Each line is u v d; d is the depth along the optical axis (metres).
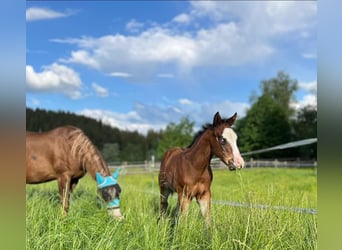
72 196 7.32
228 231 4.18
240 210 4.59
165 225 4.55
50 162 7.00
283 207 4.43
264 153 54.03
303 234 3.94
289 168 25.41
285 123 54.91
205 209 5.47
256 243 3.79
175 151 6.63
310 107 56.22
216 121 5.37
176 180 5.84
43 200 6.03
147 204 6.90
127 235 4.49
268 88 63.09
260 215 4.26
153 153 69.06
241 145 56.22
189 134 57.31
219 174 22.06
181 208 5.49
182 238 4.31
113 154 71.81
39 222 4.27
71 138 7.05
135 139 95.75
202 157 5.46
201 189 5.60
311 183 13.50
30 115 80.00
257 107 55.94
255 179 17.59
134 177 25.25
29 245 3.58
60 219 4.61
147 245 4.11
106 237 4.02
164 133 58.72
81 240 4.04
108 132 95.88
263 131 54.69
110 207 6.12
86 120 95.00
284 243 3.87
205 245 4.15
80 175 7.25
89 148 6.99
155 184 18.30
